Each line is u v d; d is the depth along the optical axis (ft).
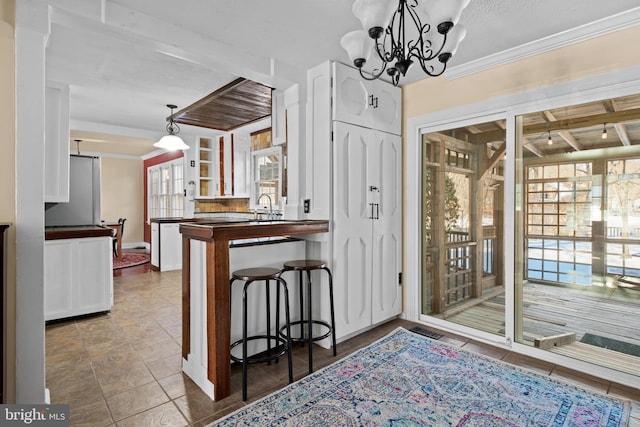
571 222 7.88
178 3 6.48
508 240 8.77
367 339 9.50
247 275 6.88
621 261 7.22
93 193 13.57
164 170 24.89
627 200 7.12
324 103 9.12
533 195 8.42
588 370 7.46
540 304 8.34
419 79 10.40
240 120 16.34
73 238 11.09
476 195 9.52
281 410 6.10
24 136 5.64
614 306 7.30
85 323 10.75
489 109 9.00
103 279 11.62
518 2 6.43
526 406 6.20
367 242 9.87
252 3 6.46
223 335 6.57
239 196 18.49
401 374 7.39
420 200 10.78
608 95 7.21
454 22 4.55
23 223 5.65
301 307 8.80
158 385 7.05
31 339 5.72
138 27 6.74
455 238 10.03
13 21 5.57
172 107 14.38
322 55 8.77
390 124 10.55
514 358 8.25
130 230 28.45
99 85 11.76
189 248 7.52
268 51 8.50
